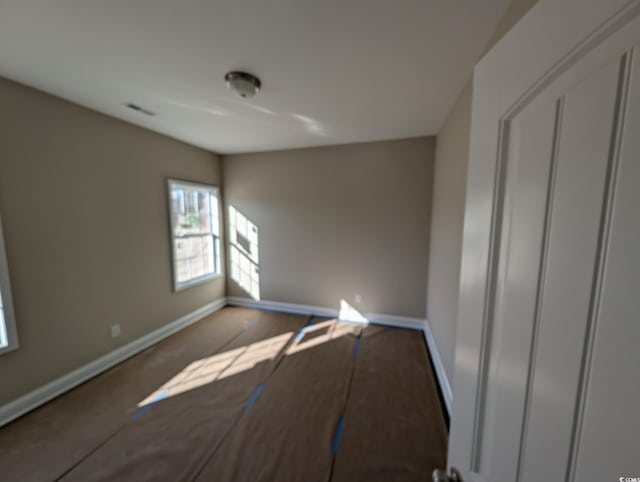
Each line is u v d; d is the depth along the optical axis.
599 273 0.33
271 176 3.72
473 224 0.66
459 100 1.97
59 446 1.61
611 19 0.31
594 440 0.32
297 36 1.35
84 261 2.23
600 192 0.33
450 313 2.07
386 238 3.35
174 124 2.63
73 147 2.12
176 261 3.21
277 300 3.90
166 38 1.36
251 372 2.39
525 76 0.47
